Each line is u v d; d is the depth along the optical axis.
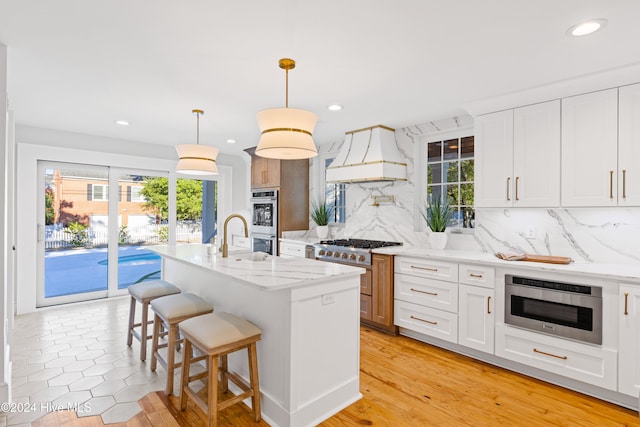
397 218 4.23
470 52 2.20
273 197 5.19
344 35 2.00
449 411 2.20
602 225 2.79
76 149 4.52
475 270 2.93
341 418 2.11
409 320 3.42
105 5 1.71
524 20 1.83
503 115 3.07
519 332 2.69
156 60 2.33
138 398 2.29
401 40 2.05
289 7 1.72
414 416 2.14
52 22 1.87
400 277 3.49
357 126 4.10
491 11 1.75
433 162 4.02
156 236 5.33
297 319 1.95
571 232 2.94
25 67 2.45
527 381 2.60
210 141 5.09
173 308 2.35
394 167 3.96
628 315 2.20
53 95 3.04
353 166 4.10
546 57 2.27
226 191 6.14
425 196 4.07
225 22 1.86
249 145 5.39
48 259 4.43
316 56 2.26
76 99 3.14
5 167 2.10
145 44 2.12
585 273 2.35
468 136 3.72
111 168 4.89
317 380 2.08
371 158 3.93
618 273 2.27
